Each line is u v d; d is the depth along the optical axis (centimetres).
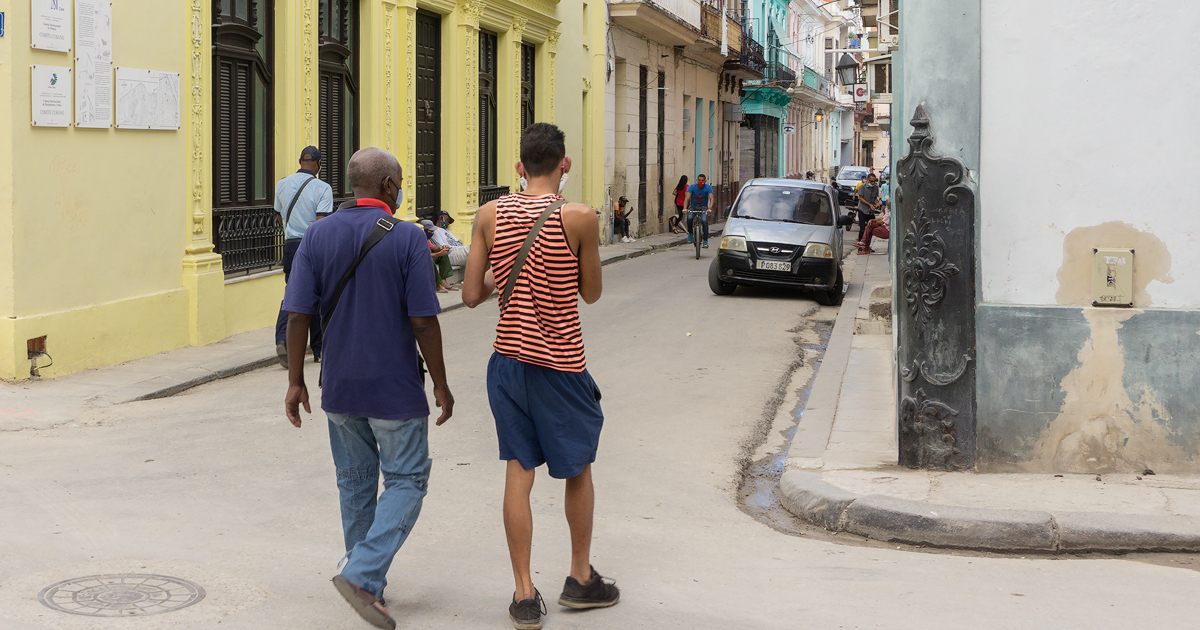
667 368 1054
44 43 885
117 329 978
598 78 2564
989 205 620
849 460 660
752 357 1127
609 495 624
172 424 759
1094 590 467
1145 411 608
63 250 919
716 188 3928
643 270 2097
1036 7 605
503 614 428
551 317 418
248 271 1218
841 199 3819
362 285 408
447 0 1752
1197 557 513
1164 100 598
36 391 847
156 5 1032
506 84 2047
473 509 581
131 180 1005
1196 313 598
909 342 630
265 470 641
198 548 495
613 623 421
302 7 1311
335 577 393
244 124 1230
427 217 1770
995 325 618
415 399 413
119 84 977
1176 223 601
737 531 562
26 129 873
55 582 440
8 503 558
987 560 514
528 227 418
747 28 4325
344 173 1490
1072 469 617
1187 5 594
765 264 1584
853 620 428
